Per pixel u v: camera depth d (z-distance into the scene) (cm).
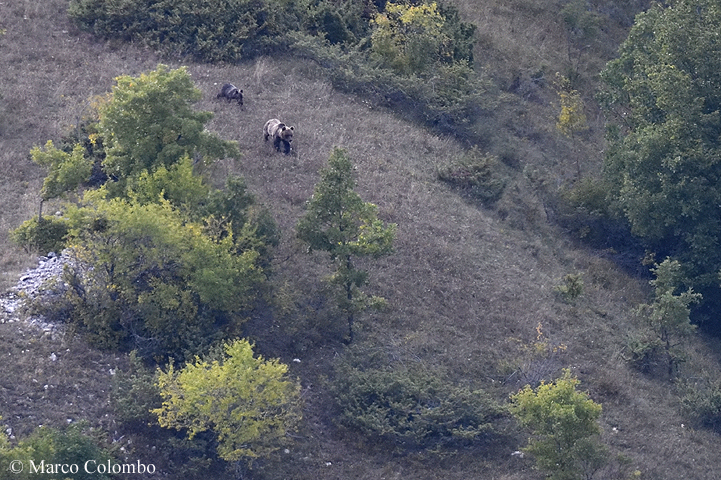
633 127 5325
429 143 5328
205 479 3067
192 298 3475
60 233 3572
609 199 5091
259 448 3030
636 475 3359
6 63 5181
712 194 4497
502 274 4412
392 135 5247
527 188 5338
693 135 4550
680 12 4716
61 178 3600
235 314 3578
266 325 3712
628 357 4122
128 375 3250
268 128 4731
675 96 4553
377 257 3666
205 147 3775
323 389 3525
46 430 2850
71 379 3209
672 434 3747
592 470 3183
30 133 4659
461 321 4044
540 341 4031
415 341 3838
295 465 3209
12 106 4806
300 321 3747
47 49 5381
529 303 4262
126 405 3095
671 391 4019
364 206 3616
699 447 3706
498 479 3306
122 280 3388
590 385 3897
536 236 4925
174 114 3731
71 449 2767
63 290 3512
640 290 4772
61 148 4341
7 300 3494
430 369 3734
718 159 4462
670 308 4088
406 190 4769
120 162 3753
